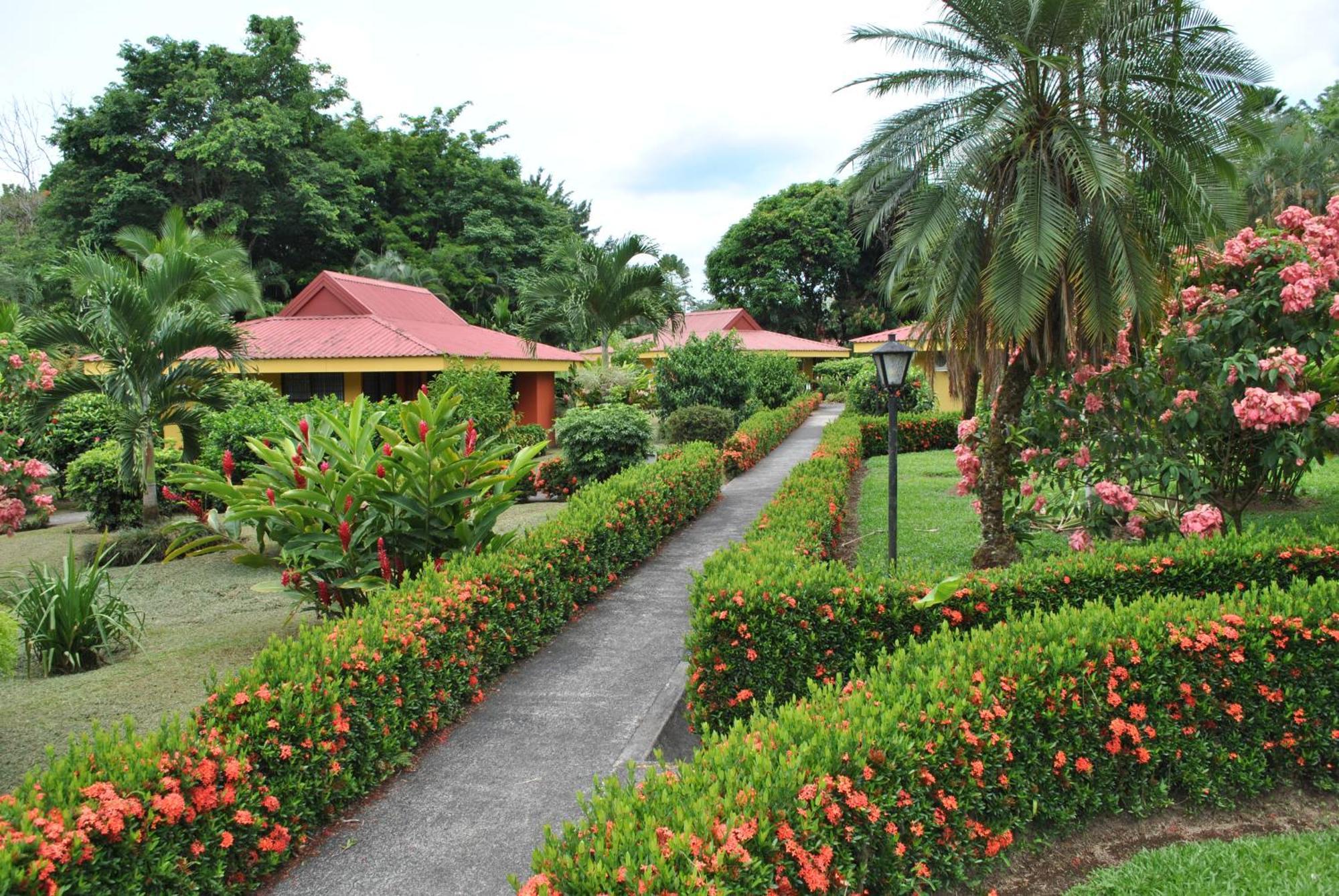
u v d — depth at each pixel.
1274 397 6.04
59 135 28.80
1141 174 6.50
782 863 2.52
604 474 13.21
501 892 3.27
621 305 22.20
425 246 37.72
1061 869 3.40
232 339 11.12
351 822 3.80
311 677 3.75
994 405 7.55
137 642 6.06
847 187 7.34
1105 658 3.71
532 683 5.48
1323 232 6.58
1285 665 3.90
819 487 8.59
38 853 2.45
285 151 29.48
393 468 6.19
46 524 13.33
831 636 4.76
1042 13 6.26
